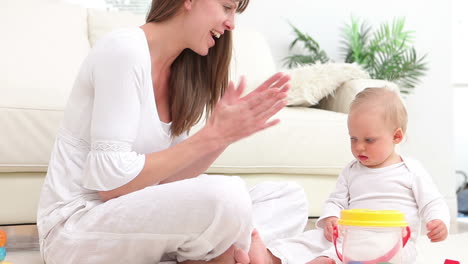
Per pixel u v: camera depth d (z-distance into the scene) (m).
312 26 3.88
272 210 1.76
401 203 1.75
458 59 4.45
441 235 1.68
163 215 1.36
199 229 1.37
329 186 2.63
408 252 1.71
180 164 1.38
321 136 2.56
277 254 1.62
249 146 2.44
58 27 2.85
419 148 3.95
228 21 1.49
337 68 2.84
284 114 2.55
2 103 2.09
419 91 3.96
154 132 1.51
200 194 1.34
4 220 2.11
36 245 2.14
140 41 1.44
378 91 1.80
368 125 1.75
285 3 3.82
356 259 1.26
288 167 2.52
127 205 1.38
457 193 4.27
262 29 3.78
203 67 1.60
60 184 1.48
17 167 2.10
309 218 2.62
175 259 1.53
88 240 1.40
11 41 2.65
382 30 3.86
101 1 3.70
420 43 4.01
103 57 1.39
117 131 1.37
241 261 1.41
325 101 2.96
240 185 1.38
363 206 1.79
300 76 2.84
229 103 1.38
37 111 2.12
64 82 2.56
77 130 1.50
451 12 4.05
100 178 1.37
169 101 1.62
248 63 3.13
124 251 1.41
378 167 1.81
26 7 2.84
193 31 1.48
